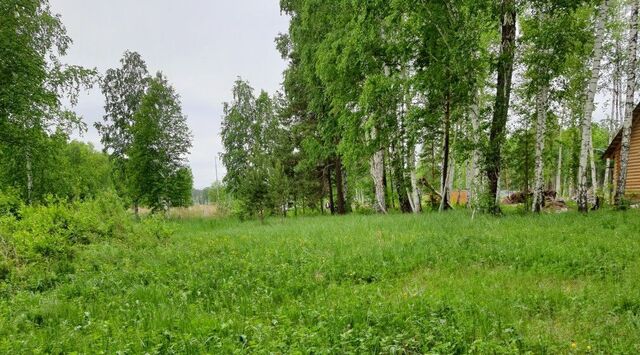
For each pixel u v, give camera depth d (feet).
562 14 48.73
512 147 61.87
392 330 16.10
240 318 18.78
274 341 14.98
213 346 15.20
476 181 51.13
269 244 37.76
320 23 74.13
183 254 34.37
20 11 54.39
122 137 111.34
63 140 63.46
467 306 17.97
